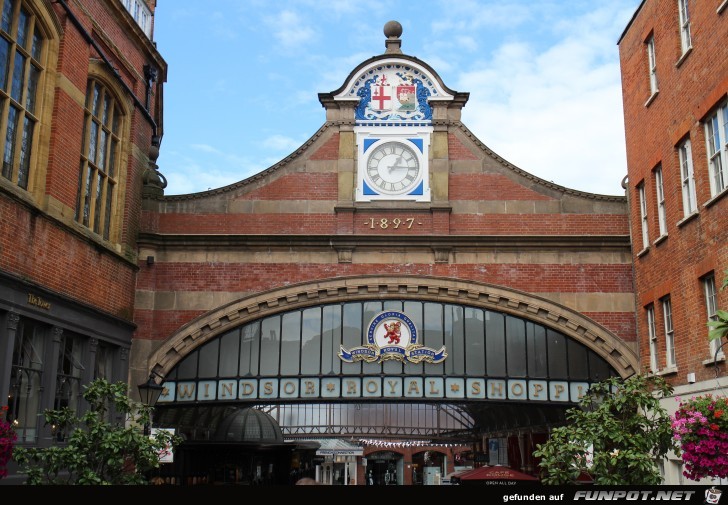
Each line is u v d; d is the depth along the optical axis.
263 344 20.52
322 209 21.08
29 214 15.05
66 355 16.91
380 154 21.45
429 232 20.89
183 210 21.12
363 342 20.42
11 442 10.60
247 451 27.30
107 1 18.95
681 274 17.16
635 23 20.28
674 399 17.25
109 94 19.58
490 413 32.03
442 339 20.41
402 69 22.00
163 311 20.44
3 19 14.60
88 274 17.73
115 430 13.42
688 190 17.17
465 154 21.39
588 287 20.42
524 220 20.95
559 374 20.25
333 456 44.75
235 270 20.66
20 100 15.35
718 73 15.23
